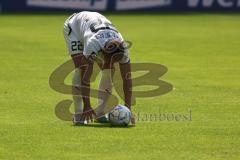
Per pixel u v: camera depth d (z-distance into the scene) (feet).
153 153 104.99
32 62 228.02
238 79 192.85
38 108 144.05
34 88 172.14
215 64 227.20
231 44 293.02
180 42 300.61
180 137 116.06
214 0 474.08
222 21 413.80
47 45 283.79
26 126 124.88
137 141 112.78
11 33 335.88
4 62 228.22
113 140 113.19
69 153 104.63
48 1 466.70
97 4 467.52
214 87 176.76
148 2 473.26
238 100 156.15
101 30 122.01
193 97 159.94
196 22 406.82
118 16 446.60
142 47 279.90
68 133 118.42
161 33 341.00
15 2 465.47
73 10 466.70
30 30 351.25
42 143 111.04
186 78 193.57
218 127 125.08
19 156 102.73
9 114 137.18
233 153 105.29
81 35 127.54
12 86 175.52
